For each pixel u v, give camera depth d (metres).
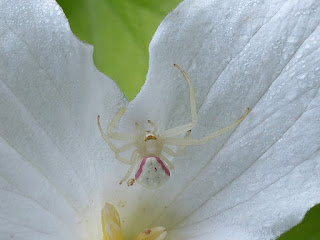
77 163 0.11
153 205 0.11
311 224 0.11
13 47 0.10
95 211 0.11
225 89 0.11
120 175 0.11
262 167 0.11
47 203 0.11
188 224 0.11
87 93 0.11
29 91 0.10
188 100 0.11
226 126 0.11
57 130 0.11
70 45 0.10
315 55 0.10
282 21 0.10
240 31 0.11
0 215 0.10
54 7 0.10
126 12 0.12
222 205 0.11
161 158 0.11
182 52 0.11
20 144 0.10
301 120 0.10
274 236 0.10
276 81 0.11
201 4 0.10
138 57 0.12
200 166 0.11
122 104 0.11
